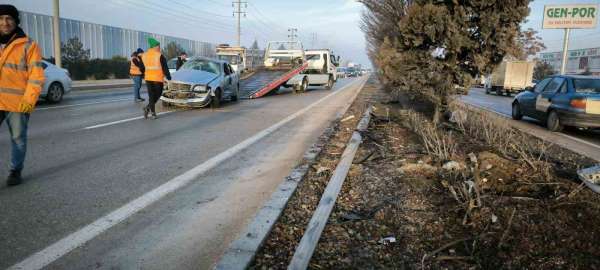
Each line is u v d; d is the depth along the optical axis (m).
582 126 9.80
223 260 2.86
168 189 4.61
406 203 4.05
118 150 6.44
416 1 8.50
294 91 22.88
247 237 3.21
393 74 9.23
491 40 7.98
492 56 8.27
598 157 7.25
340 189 4.43
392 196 4.27
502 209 3.64
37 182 4.72
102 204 4.09
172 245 3.28
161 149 6.61
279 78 19.86
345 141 7.52
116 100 14.80
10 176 4.56
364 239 3.33
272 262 2.95
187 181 4.93
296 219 3.72
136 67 14.08
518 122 12.68
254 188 4.73
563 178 4.80
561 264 2.82
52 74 13.30
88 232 3.46
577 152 7.07
